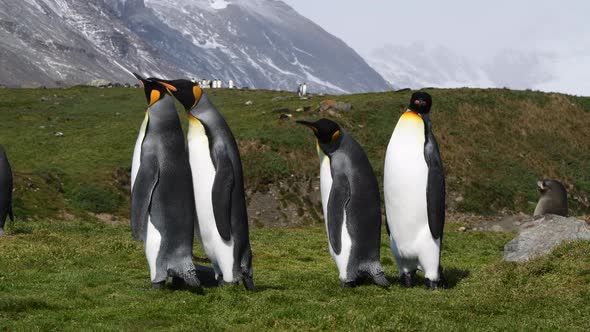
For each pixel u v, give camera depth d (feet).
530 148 213.66
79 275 60.49
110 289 54.80
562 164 208.95
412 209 56.54
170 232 52.01
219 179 52.13
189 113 53.11
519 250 66.39
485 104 235.40
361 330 41.98
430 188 56.39
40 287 55.98
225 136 53.21
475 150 206.08
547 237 65.92
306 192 175.32
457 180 188.14
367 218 55.52
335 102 222.69
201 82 331.98
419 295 53.88
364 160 56.13
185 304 48.44
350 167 55.26
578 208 191.72
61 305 48.73
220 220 52.16
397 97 241.14
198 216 53.06
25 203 150.10
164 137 51.90
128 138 211.00
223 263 53.31
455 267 74.23
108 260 70.90
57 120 238.07
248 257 54.24
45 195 157.99
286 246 91.81
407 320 43.91
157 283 52.90
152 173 51.37
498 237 113.91
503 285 57.00
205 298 50.29
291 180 178.60
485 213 176.55
